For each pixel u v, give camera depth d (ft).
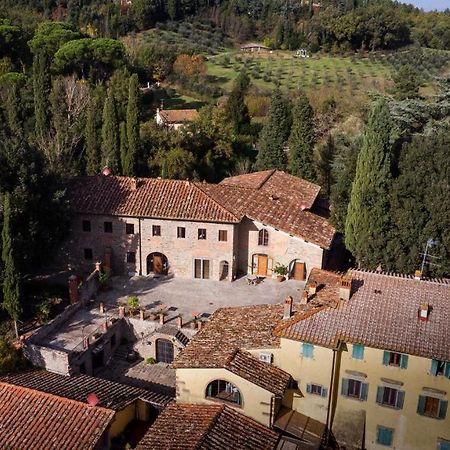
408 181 154.71
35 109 246.68
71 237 178.81
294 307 120.47
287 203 184.96
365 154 157.99
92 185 183.11
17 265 141.28
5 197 138.21
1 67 300.40
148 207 173.47
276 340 113.80
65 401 106.42
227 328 122.01
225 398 111.24
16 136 159.84
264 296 167.02
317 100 319.27
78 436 99.66
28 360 136.56
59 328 146.92
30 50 329.11
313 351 110.42
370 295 116.47
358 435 110.22
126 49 365.20
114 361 147.95
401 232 155.12
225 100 335.47
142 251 177.68
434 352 103.19
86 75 326.44
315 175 246.27
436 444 108.99
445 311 111.24
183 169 251.39
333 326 110.93
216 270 176.35
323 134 282.56
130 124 236.43
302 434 109.19
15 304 140.97
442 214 148.87
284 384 109.50
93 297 164.96
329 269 177.47
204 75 380.78
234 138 280.72
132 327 152.35
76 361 132.67
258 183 198.70
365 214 158.92
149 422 119.55
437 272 152.35
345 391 112.68
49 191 157.79
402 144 170.40
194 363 110.63
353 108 299.38
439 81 204.23
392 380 108.37
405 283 118.73
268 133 258.98
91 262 180.65
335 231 178.19
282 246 174.09
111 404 111.14
